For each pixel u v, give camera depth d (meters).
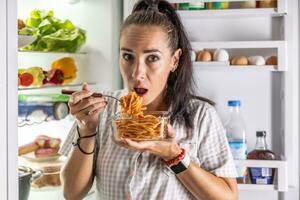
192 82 1.41
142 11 1.28
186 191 1.30
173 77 1.34
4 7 0.98
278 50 1.91
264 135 1.95
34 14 1.78
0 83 0.97
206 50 2.03
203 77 2.03
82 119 1.26
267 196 2.00
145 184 1.27
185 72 1.34
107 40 1.86
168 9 1.33
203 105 1.36
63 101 1.71
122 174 1.28
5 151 0.99
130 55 1.23
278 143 2.02
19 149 1.70
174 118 1.32
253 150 1.97
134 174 1.27
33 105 1.66
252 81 2.02
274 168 1.97
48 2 1.88
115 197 1.29
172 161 1.21
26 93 1.73
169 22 1.28
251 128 2.02
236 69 1.95
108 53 1.86
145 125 1.16
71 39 1.77
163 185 1.27
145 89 1.24
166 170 1.27
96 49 1.87
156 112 1.20
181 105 1.33
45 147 1.72
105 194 1.31
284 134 1.94
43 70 1.74
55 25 1.79
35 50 1.73
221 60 1.95
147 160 1.28
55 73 1.74
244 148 1.95
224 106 2.03
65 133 1.85
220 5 1.97
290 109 1.93
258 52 2.04
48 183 1.68
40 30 1.77
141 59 1.22
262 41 1.93
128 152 1.28
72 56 1.86
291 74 1.93
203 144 1.32
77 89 1.88
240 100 2.02
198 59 1.97
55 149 1.73
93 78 1.88
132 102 1.17
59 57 1.82
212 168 1.32
